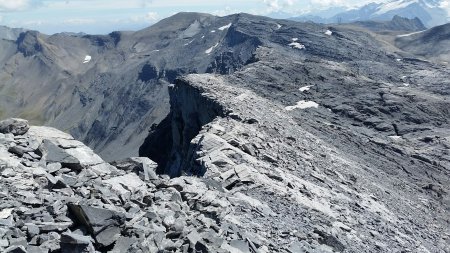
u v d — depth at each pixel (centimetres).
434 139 9856
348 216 3098
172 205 1739
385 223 3384
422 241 3462
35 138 1984
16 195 1495
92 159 1981
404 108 11550
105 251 1333
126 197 1644
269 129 5303
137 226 1425
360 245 2434
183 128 9300
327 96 11856
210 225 1669
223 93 8081
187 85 8981
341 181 4406
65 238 1259
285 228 2095
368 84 13262
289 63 14150
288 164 3981
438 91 16600
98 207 1387
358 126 10375
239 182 2856
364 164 6819
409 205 5141
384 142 9006
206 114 7462
